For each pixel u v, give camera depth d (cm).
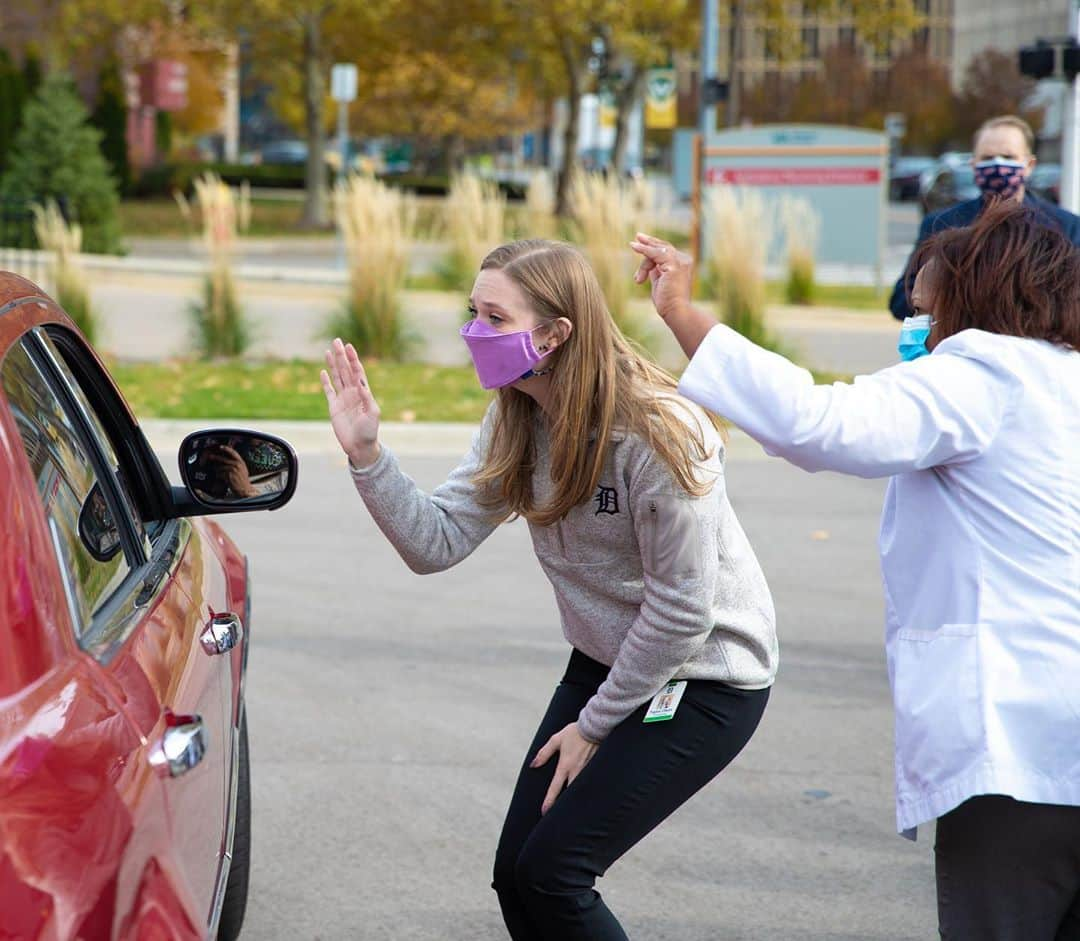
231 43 4209
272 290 2384
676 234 3369
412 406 1457
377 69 4544
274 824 552
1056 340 299
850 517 1111
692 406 335
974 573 292
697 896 500
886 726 664
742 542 354
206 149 10406
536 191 2130
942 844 304
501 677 729
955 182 4178
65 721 223
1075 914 313
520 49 4338
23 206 2695
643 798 343
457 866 522
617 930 347
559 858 340
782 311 2245
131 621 288
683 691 346
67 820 207
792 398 283
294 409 1430
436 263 2180
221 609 376
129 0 3938
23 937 187
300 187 6003
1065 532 289
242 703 428
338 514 1088
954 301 306
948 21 16300
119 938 209
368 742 638
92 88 5066
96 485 323
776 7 4119
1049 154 7156
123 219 4294
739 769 611
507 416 348
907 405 287
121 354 1809
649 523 330
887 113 11438
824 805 577
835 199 2648
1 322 298
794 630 812
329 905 491
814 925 481
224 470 409
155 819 234
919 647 299
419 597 874
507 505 367
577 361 329
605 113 6244
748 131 2655
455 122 6494
